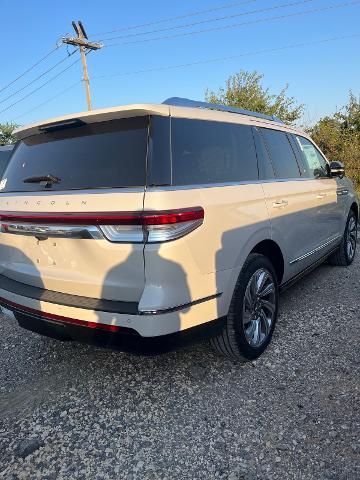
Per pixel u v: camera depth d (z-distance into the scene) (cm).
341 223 534
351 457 222
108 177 254
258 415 260
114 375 316
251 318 318
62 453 239
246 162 334
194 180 266
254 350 319
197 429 252
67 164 278
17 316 303
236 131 335
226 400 278
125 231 235
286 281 384
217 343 307
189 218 243
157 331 237
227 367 318
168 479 216
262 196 327
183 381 303
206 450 234
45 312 275
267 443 236
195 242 248
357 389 280
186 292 248
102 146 267
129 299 246
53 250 272
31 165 304
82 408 278
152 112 258
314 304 432
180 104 302
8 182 321
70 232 253
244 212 298
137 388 298
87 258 254
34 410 279
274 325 348
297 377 299
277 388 287
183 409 271
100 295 256
